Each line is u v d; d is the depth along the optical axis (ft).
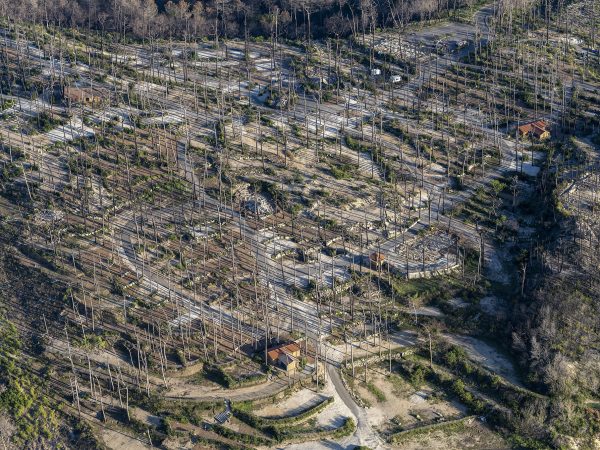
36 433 475.72
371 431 484.33
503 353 531.50
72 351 516.32
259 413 488.02
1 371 504.43
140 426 476.95
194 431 476.95
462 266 585.22
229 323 536.01
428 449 480.23
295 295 557.33
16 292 556.10
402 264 582.76
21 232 593.01
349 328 540.52
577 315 535.19
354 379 513.45
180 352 513.04
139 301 545.85
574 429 492.54
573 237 583.58
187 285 558.97
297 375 509.35
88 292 549.95
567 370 510.99
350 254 589.32
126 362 511.40
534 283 560.20
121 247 584.81
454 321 547.90
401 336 540.52
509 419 493.77
